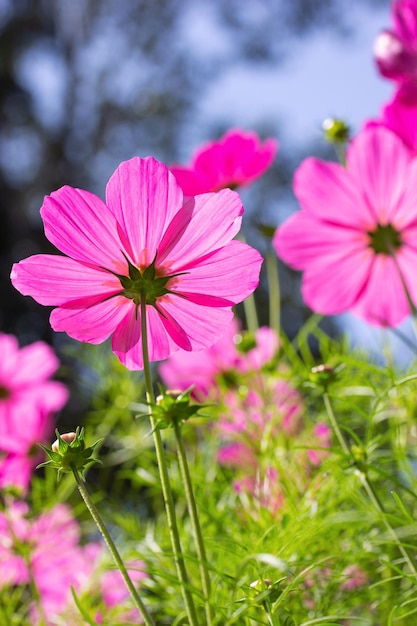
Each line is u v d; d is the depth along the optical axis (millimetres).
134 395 844
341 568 634
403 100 689
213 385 787
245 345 770
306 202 712
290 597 618
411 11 694
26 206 5500
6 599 701
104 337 567
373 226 708
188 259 558
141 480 746
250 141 754
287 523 632
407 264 709
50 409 866
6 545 690
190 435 778
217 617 534
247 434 744
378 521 646
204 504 697
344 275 720
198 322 565
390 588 644
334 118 764
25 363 866
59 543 727
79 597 688
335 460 643
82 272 556
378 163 697
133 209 555
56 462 527
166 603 664
